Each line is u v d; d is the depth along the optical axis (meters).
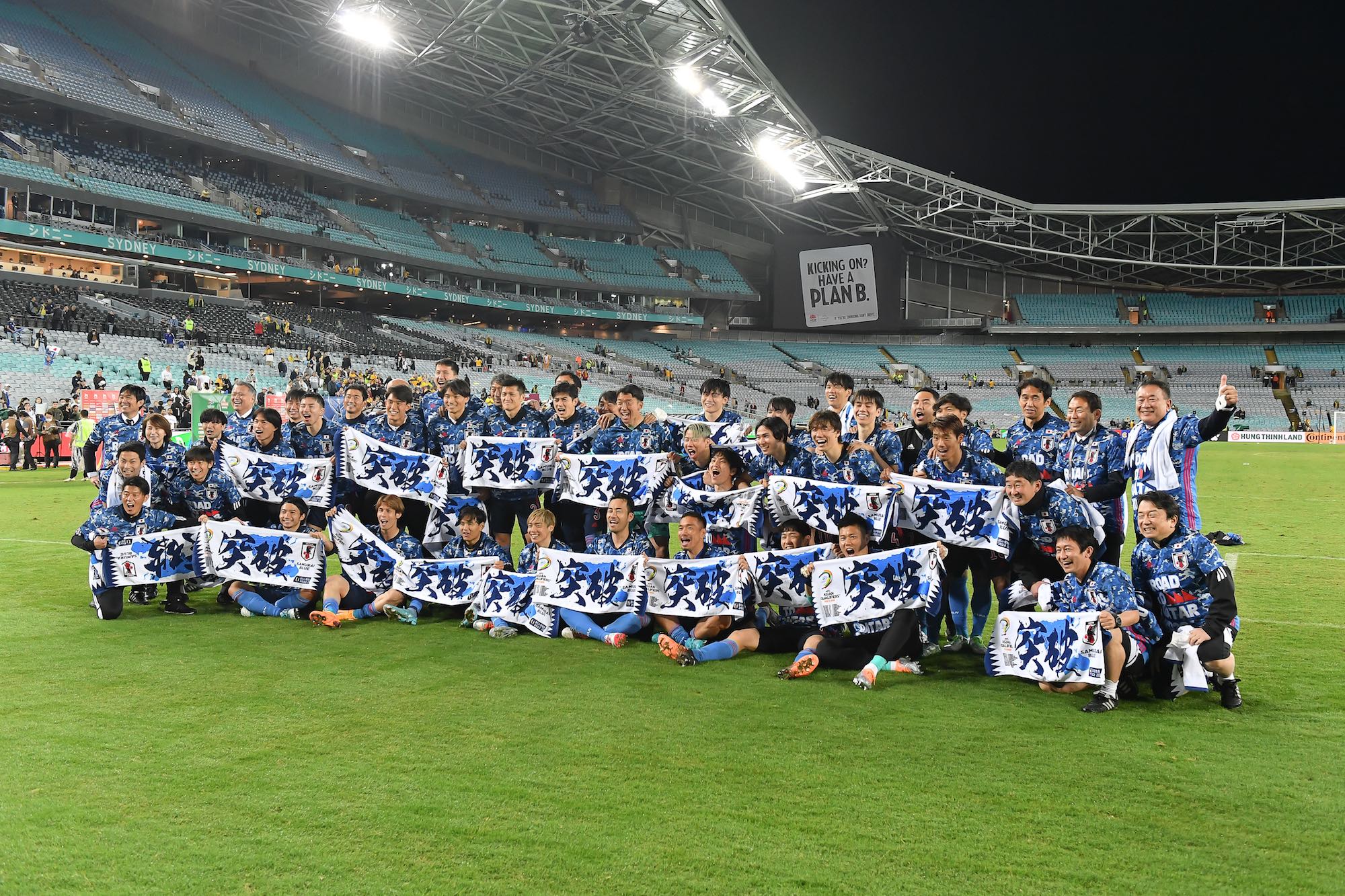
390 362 41.97
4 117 37.31
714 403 8.18
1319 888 3.19
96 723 4.80
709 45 39.06
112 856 3.35
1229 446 43.34
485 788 3.97
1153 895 3.13
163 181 40.25
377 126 55.66
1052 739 4.73
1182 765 4.34
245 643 6.70
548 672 5.95
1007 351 62.78
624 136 55.53
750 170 56.97
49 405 25.56
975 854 3.41
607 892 3.11
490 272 53.12
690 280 62.25
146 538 7.58
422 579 7.58
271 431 8.37
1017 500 6.28
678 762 4.31
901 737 4.73
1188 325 60.28
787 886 3.16
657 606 6.82
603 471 8.05
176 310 37.91
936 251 63.38
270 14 48.06
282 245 45.00
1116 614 5.40
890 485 6.80
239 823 3.62
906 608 6.11
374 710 5.07
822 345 64.31
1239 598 8.67
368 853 3.38
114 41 43.91
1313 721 5.05
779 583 6.59
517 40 43.12
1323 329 57.84
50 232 33.94
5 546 11.02
